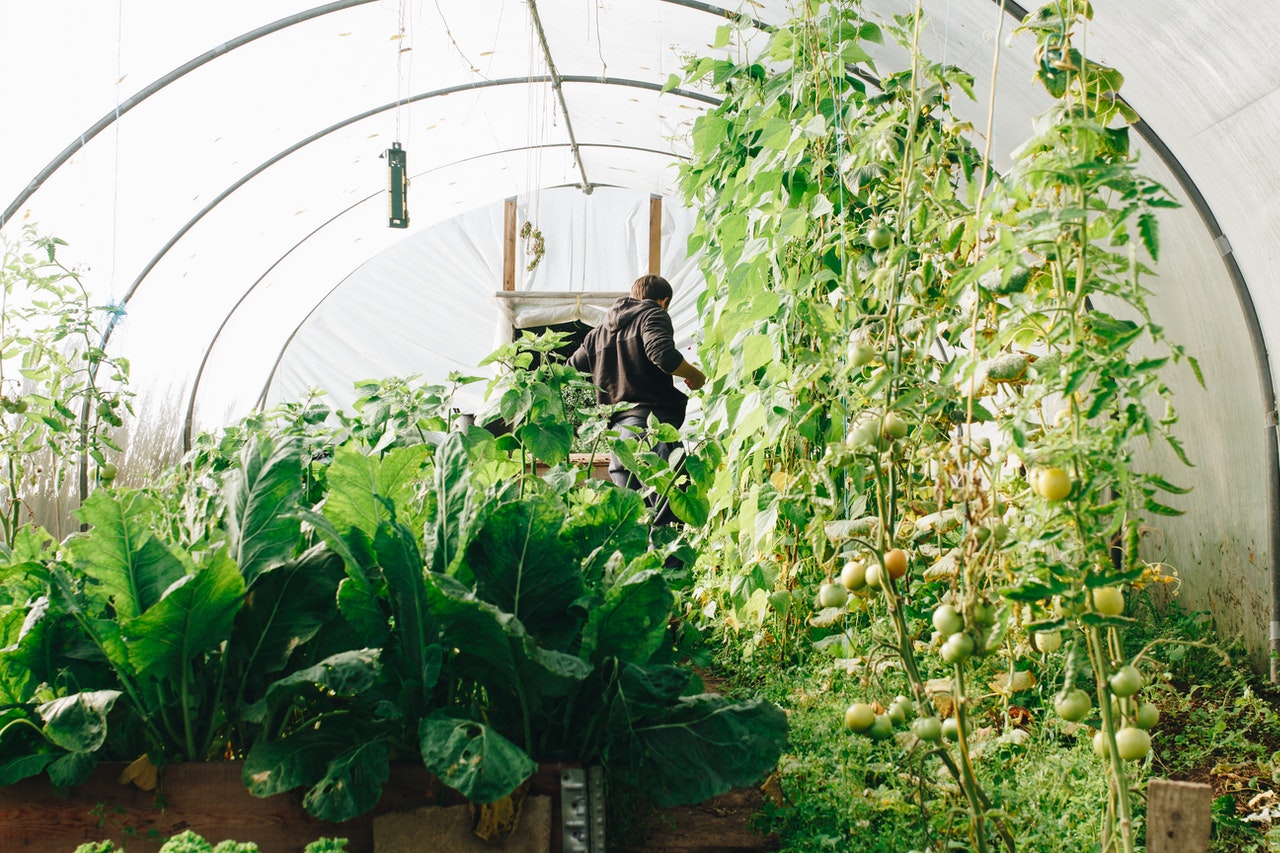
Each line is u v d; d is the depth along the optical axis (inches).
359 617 84.5
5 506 199.8
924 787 85.0
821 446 133.8
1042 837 84.6
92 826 79.9
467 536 89.1
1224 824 94.7
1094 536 63.2
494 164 358.3
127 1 170.6
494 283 407.2
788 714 114.8
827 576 103.0
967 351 80.7
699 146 166.9
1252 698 124.4
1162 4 111.2
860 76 202.5
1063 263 66.7
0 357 191.2
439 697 89.1
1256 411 143.6
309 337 401.4
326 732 81.9
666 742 85.4
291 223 309.6
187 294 281.4
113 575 83.9
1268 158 120.4
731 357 149.8
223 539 91.7
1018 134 168.9
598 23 235.9
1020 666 106.0
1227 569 158.7
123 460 263.4
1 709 83.5
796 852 86.1
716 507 141.3
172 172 233.5
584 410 150.7
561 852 79.5
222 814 80.0
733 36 225.5
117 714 84.7
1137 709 66.8
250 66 216.8
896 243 88.0
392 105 274.2
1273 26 101.0
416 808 79.1
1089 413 61.2
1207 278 149.3
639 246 411.5
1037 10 71.7
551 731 88.7
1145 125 141.3
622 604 86.1
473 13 228.1
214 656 88.7
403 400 137.6
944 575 78.5
